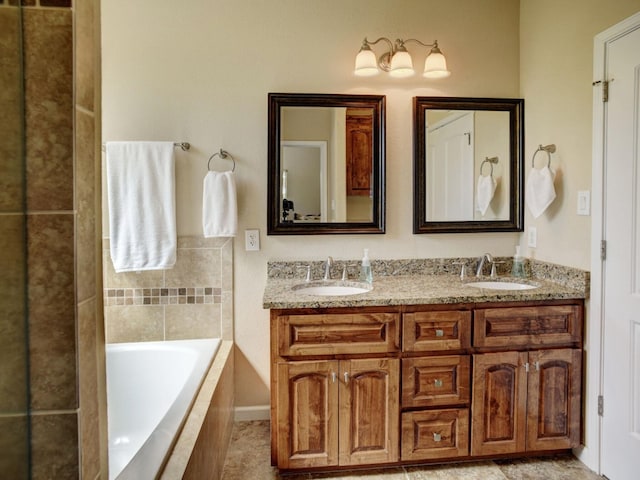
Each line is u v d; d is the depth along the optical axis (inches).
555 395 75.8
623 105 67.2
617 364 69.7
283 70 90.4
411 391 72.7
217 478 69.5
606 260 71.4
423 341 72.6
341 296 73.0
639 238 65.0
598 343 73.4
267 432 88.0
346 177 92.0
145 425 81.8
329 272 89.1
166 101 88.4
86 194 25.1
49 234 23.6
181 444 52.1
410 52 93.2
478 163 94.3
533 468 75.6
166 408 82.4
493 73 95.2
